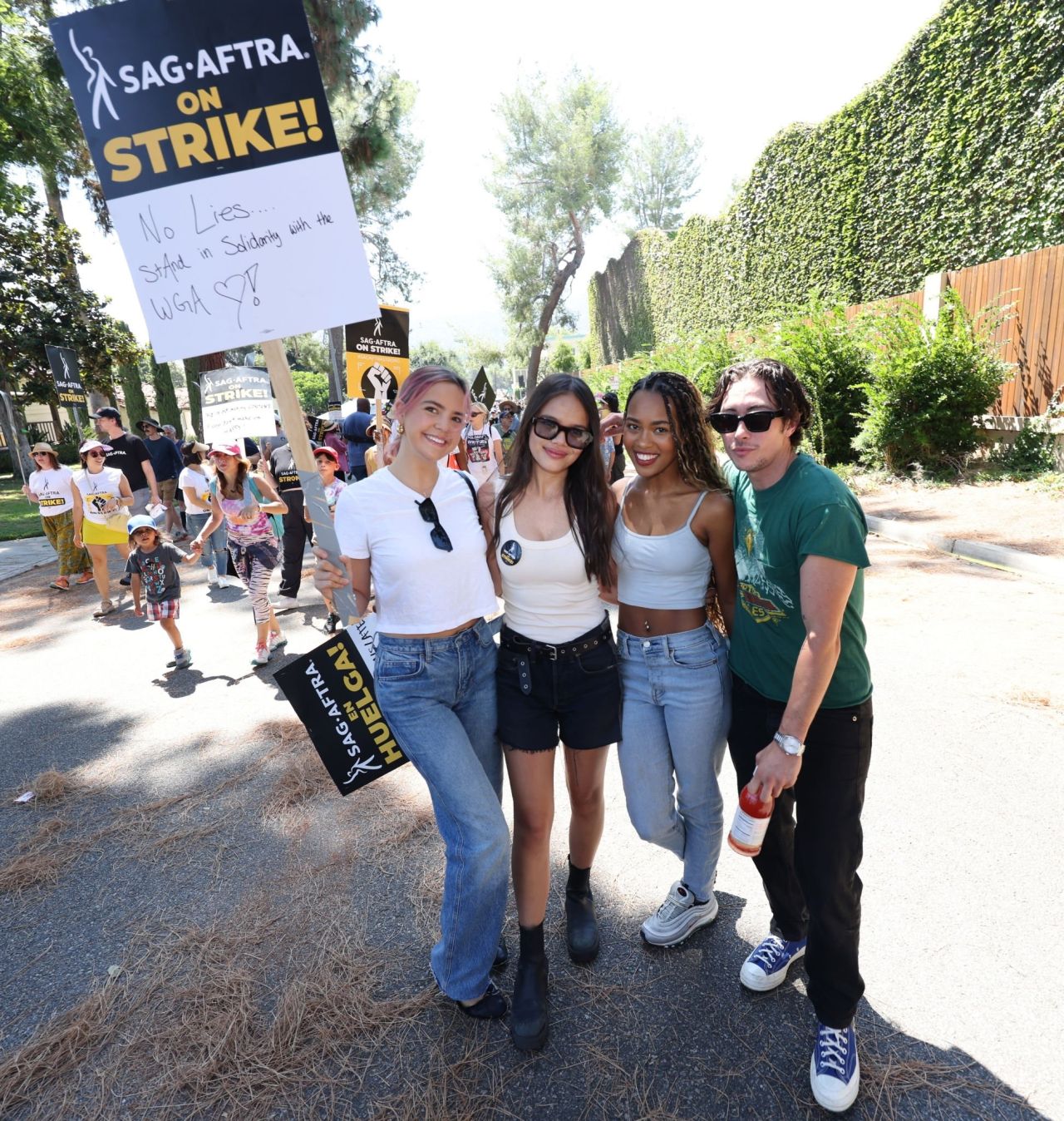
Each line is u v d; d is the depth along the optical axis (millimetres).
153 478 8625
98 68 2010
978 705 3664
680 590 2105
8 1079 1987
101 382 23047
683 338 17266
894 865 2588
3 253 20156
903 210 11039
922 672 4070
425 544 1994
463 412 1972
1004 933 2266
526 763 2109
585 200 30141
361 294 2164
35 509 15297
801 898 2115
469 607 2064
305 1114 1851
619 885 2646
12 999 2287
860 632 1762
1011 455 8562
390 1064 1979
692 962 2273
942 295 9000
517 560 2055
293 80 2041
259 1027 2125
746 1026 2029
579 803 2262
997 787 3014
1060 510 6918
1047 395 8336
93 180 17938
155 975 2334
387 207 26438
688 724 2123
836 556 1609
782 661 1869
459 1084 1906
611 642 2162
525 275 31875
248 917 2584
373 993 2223
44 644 6074
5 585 8469
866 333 10062
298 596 7047
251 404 7422
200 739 4055
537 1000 2031
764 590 1837
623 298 28453
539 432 1979
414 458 2014
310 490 2191
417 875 2777
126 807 3387
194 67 2018
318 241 2135
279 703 4492
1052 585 5328
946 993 2066
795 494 1708
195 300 2137
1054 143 8484
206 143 2062
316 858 2914
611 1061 1947
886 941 2260
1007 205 9242
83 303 21359
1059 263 8031
